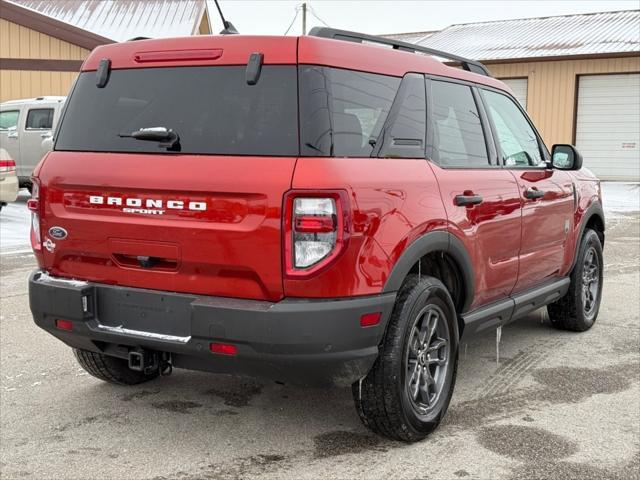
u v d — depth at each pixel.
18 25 20.20
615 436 3.83
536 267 5.03
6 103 16.20
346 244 3.17
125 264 3.58
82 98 3.81
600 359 5.24
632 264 9.45
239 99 3.39
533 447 3.68
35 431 3.85
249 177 3.22
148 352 3.58
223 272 3.32
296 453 3.59
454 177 3.98
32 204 3.85
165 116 3.52
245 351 3.23
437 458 3.54
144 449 3.63
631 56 22.62
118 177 3.51
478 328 4.36
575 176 5.75
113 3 26.17
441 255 3.93
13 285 7.68
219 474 3.35
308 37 3.38
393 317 3.54
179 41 3.59
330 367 3.28
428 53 4.38
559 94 24.11
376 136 3.54
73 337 3.73
